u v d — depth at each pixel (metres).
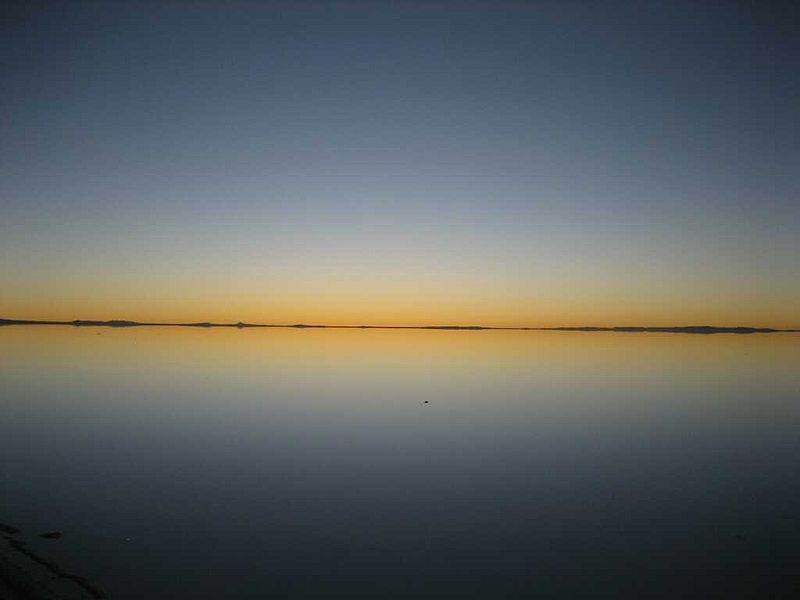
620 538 7.68
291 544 7.38
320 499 9.05
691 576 6.66
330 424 14.67
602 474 10.47
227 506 8.69
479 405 17.69
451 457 11.58
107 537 7.44
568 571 6.77
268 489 9.50
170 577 6.42
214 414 15.90
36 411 16.03
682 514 8.53
